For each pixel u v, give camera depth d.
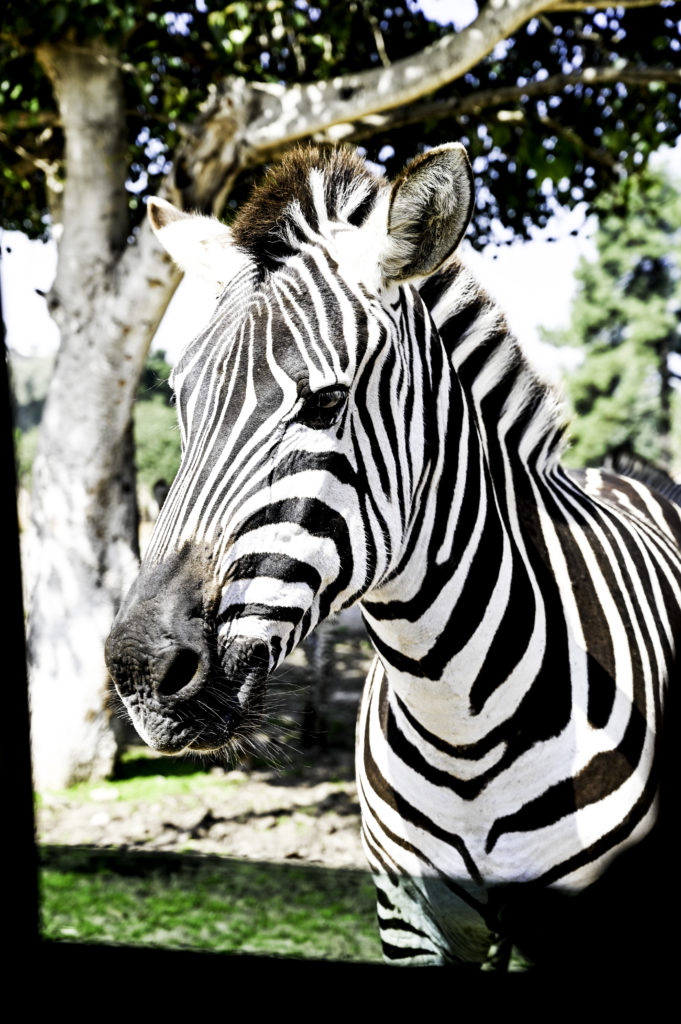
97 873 3.45
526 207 5.95
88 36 3.90
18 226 6.79
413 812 1.62
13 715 0.97
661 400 26.95
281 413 1.28
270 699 1.42
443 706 1.52
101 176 4.50
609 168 5.71
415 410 1.46
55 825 4.04
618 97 5.33
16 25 3.86
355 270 1.37
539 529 1.69
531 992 1.63
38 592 4.61
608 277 27.88
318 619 1.38
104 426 4.56
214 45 4.14
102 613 4.56
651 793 1.63
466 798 1.54
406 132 5.62
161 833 3.93
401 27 5.20
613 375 27.23
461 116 5.27
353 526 1.36
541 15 4.61
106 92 4.50
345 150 1.53
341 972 1.65
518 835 1.54
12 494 0.94
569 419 1.87
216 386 1.31
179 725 1.22
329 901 3.18
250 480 1.28
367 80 4.05
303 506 1.30
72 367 4.55
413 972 1.67
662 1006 1.65
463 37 3.79
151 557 1.30
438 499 1.50
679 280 27.95
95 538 4.59
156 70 5.02
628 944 1.65
